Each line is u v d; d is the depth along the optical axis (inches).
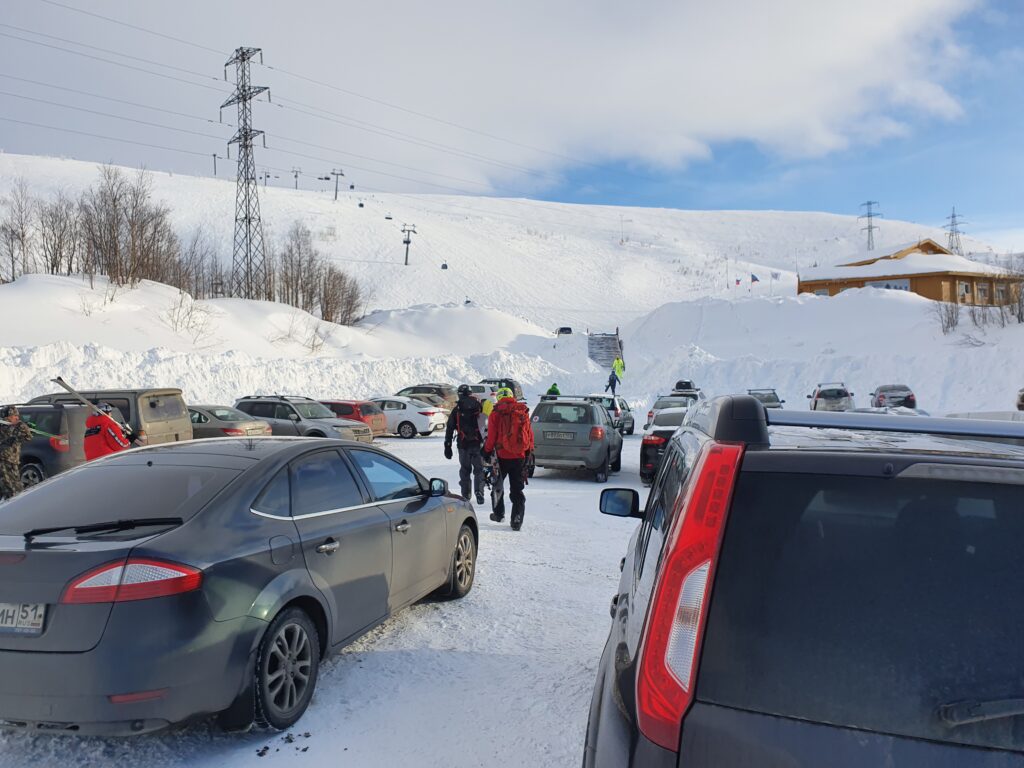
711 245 7160.4
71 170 4741.6
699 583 68.5
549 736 149.6
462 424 418.9
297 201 5506.9
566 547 322.7
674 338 1966.0
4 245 2283.5
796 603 66.1
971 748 59.4
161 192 4771.2
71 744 145.8
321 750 143.2
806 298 1943.9
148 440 484.4
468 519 250.1
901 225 7844.5
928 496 67.5
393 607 196.4
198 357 1117.1
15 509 152.6
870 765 60.1
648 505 135.9
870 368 1251.8
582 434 534.3
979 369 1135.6
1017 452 74.9
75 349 1037.8
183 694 128.3
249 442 182.7
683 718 65.0
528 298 4227.4
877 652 63.4
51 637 124.6
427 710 160.7
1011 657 61.7
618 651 81.4
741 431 75.9
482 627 215.6
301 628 155.6
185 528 139.3
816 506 69.1
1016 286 1457.9
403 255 4650.6
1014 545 64.9
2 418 357.4
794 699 63.4
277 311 2103.8
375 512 190.7
